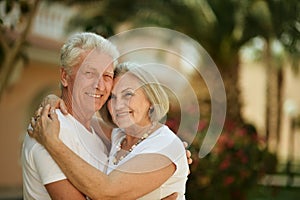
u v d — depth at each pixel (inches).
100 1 399.2
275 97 576.4
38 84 554.6
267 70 572.1
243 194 340.5
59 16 552.7
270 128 571.2
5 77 270.7
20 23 271.7
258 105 844.0
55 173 123.0
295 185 510.0
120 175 122.7
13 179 546.6
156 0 428.1
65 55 130.9
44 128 124.1
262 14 398.9
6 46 268.7
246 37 414.3
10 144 541.3
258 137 356.8
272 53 536.4
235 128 346.3
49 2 395.9
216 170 326.3
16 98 535.8
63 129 125.5
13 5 259.4
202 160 321.4
